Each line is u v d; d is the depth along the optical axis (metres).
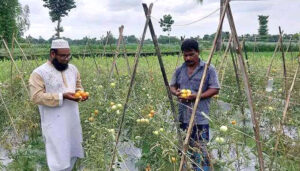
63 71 3.96
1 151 4.89
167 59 13.55
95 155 3.62
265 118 5.15
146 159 3.91
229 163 2.96
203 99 3.64
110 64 11.08
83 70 8.56
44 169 4.38
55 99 3.76
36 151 4.73
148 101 5.17
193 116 2.64
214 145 3.11
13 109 5.68
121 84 6.64
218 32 2.54
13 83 6.94
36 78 3.81
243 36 7.39
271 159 2.94
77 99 3.88
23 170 4.31
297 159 2.91
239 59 2.54
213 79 3.63
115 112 4.48
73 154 4.19
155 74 8.29
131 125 4.68
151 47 26.00
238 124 4.84
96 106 5.02
